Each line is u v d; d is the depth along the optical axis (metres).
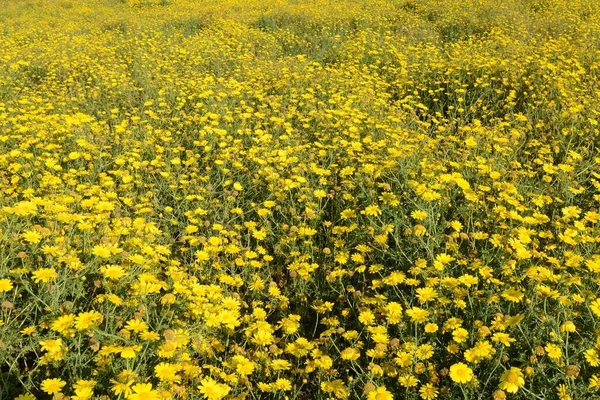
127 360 2.27
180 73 9.25
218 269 3.72
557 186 4.62
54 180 4.38
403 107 7.39
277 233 4.39
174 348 2.44
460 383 2.45
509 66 7.91
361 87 7.82
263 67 9.31
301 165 5.05
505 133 5.99
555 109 6.38
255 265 3.61
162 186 5.09
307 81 8.30
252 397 2.75
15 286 3.07
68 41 12.68
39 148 5.70
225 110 6.96
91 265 3.28
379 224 4.21
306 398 2.82
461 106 7.57
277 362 2.71
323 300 3.59
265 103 7.36
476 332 2.82
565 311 2.79
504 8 12.73
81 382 2.19
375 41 10.59
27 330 2.69
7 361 2.54
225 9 17.19
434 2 14.27
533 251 3.33
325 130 6.27
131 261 3.26
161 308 3.12
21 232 3.66
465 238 3.62
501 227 3.82
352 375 2.85
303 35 12.57
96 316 2.51
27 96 7.90
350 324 3.24
